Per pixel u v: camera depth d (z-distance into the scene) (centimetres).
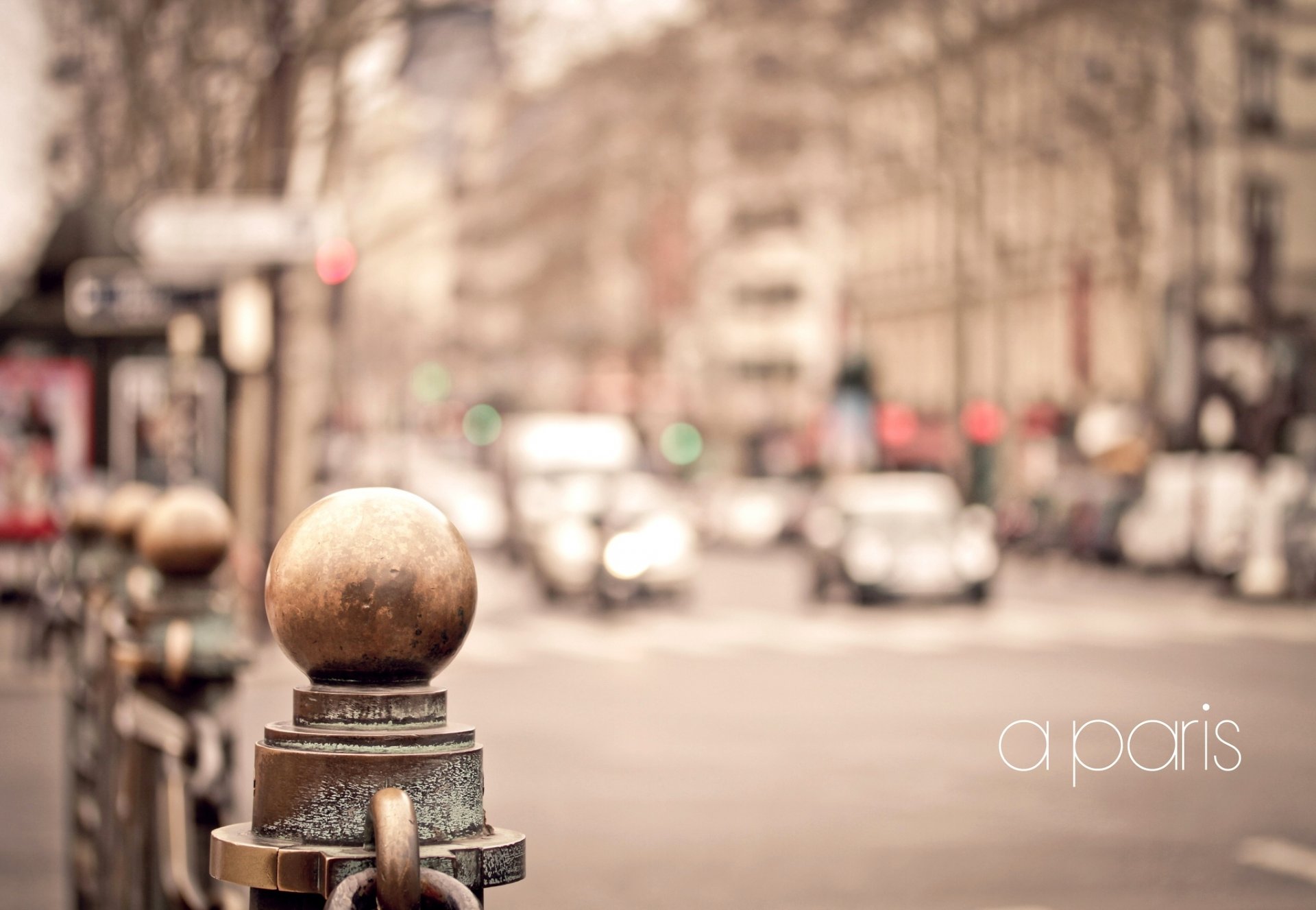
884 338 8025
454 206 3494
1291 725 1495
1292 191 5403
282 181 2062
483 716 1630
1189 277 5225
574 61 2527
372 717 168
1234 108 5234
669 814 1097
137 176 2992
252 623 2020
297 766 166
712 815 1095
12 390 2502
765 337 9575
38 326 2503
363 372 8269
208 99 2578
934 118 5934
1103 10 4728
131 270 1997
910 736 1467
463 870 164
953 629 2731
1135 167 5128
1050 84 5412
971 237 7094
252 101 2388
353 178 3036
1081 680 1905
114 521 546
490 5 2316
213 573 409
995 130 5984
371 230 3203
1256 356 4084
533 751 1388
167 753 371
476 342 10556
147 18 2688
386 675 171
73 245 2553
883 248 8081
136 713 397
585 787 1207
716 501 6488
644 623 2862
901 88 6084
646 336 9706
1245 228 5328
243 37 2522
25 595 2506
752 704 1723
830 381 8438
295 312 2402
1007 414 5697
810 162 8231
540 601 3397
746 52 5450
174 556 402
